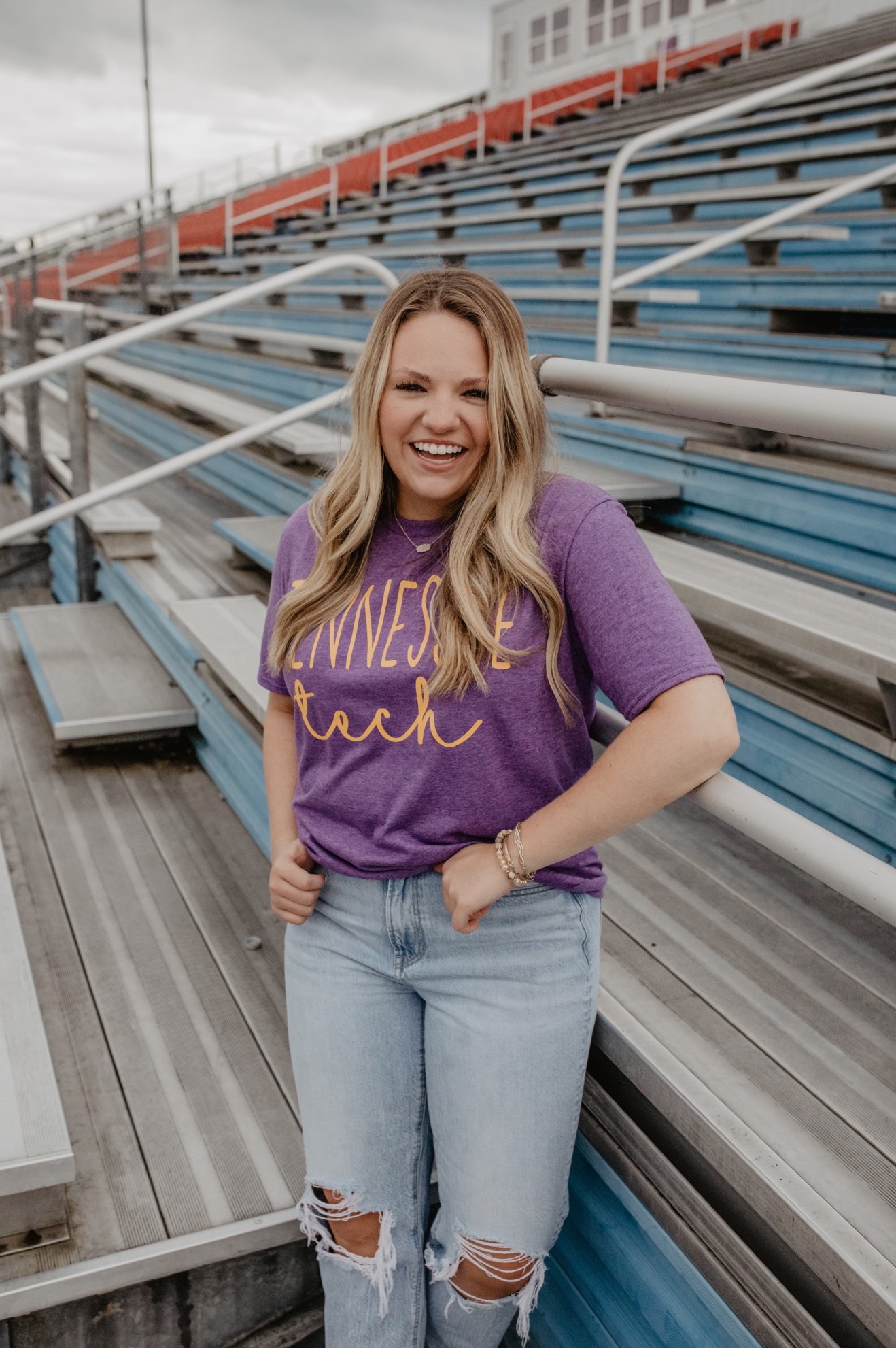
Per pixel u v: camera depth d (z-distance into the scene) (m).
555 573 1.15
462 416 1.16
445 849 1.23
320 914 1.37
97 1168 1.71
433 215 12.21
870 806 1.92
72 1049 2.00
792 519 2.73
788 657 2.28
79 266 14.07
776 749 2.12
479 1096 1.26
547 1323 1.64
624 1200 1.44
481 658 1.15
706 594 2.06
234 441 3.31
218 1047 2.01
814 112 8.16
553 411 3.70
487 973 1.25
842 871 1.01
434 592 1.21
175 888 2.54
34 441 5.66
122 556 4.21
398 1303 1.38
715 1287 1.29
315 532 1.35
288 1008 1.41
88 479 4.45
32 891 2.53
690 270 5.32
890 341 3.66
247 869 2.63
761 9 15.20
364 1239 1.39
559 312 6.12
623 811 1.08
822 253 5.29
